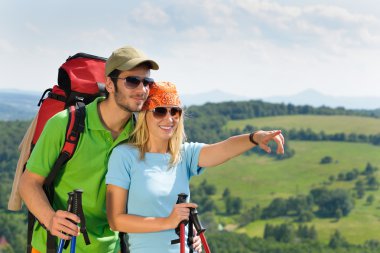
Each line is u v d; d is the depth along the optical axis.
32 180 4.55
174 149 4.69
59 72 4.82
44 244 4.69
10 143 137.75
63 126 4.53
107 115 4.66
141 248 4.52
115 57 4.52
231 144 4.79
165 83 4.68
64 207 4.64
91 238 4.67
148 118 4.66
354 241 173.50
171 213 4.34
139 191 4.54
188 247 4.56
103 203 4.68
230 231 171.25
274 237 166.00
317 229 182.50
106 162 4.64
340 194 197.12
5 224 113.75
